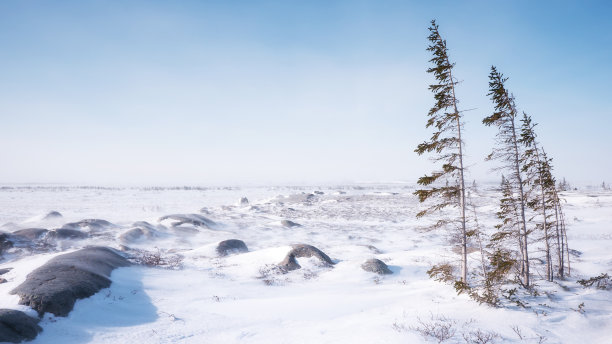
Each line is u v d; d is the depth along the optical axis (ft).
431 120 43.50
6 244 81.46
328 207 248.52
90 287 39.68
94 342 28.66
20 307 30.81
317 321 34.45
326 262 73.97
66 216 167.22
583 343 27.35
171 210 212.84
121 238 100.83
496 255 42.93
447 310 34.22
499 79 47.62
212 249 86.48
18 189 544.21
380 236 130.41
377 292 49.60
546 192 57.21
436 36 43.34
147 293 45.93
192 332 31.73
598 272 68.03
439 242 116.37
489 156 49.37
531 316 32.27
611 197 262.06
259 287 54.19
